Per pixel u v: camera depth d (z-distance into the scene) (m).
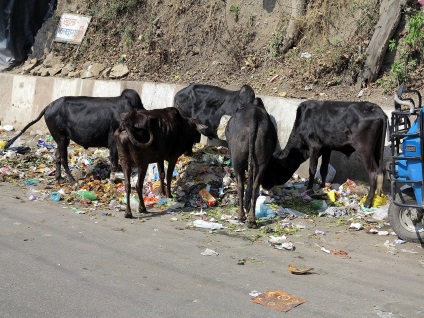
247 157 7.60
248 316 4.91
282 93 11.23
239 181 7.74
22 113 15.01
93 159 10.98
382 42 10.47
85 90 13.66
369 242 7.03
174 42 14.18
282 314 4.96
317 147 8.82
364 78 10.57
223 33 13.54
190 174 9.58
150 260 6.29
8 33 16.67
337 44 11.27
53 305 5.07
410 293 5.46
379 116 8.10
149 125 7.98
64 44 16.11
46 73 15.52
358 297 5.35
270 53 12.43
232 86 12.22
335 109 8.52
